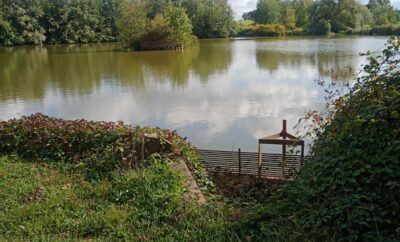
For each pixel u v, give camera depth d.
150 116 13.63
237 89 18.14
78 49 49.50
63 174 5.63
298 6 81.25
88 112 14.63
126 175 5.15
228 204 4.54
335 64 26.23
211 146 10.24
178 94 17.38
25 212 4.38
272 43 52.56
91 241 3.82
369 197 3.33
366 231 3.25
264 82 19.92
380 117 3.60
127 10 46.91
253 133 11.24
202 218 4.01
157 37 43.94
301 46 44.94
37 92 19.14
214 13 70.62
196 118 13.08
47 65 31.30
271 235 3.52
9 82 22.58
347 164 3.60
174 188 4.64
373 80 4.10
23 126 6.72
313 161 4.26
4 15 58.03
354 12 69.19
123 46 45.81
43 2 62.62
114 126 6.43
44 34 62.44
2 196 4.81
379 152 3.46
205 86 19.30
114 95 17.75
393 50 4.19
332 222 3.43
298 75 21.94
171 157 5.61
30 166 5.92
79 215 4.34
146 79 22.38
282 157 6.85
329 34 70.06
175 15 44.28
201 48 45.94
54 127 6.52
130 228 4.00
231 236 3.66
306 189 3.90
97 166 5.70
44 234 3.97
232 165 7.32
